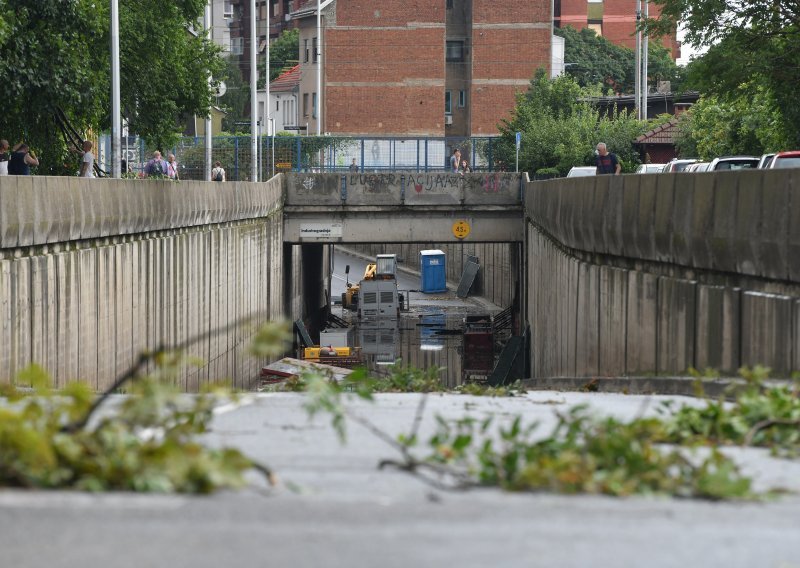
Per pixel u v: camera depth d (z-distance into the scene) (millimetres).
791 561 11109
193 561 10828
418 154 177750
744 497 14250
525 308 126000
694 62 86750
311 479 15344
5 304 53094
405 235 132375
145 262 79938
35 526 11969
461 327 155375
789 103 86000
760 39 85750
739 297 39000
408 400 28000
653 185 50562
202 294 98688
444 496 14039
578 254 71375
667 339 47406
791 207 35125
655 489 14531
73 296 63594
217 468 13734
